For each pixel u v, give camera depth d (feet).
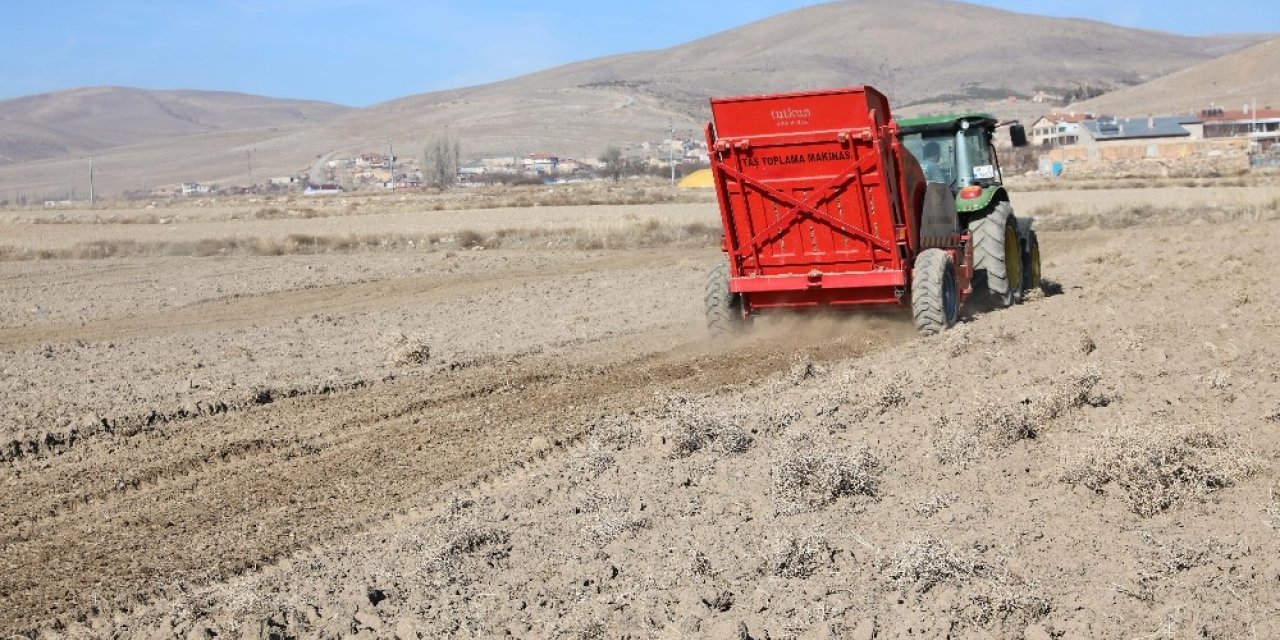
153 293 95.55
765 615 22.02
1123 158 446.60
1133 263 81.20
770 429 35.60
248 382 50.44
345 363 55.42
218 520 31.76
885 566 23.71
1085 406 34.24
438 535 28.27
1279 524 23.88
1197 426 29.17
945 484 28.58
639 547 26.21
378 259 124.77
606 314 71.05
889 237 49.88
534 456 36.47
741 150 50.29
